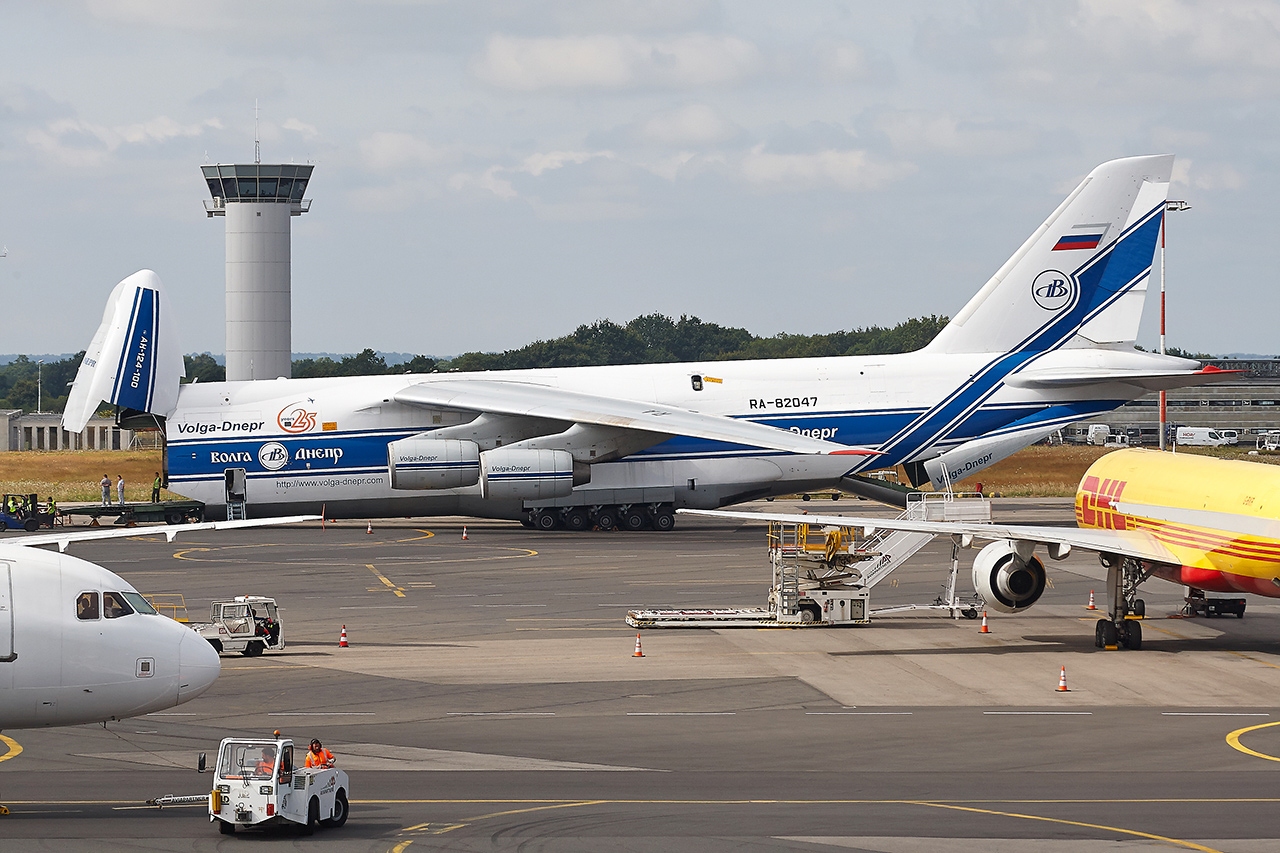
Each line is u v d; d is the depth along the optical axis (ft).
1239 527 258.57
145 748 196.95
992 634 301.63
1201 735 203.82
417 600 352.49
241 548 471.21
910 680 249.34
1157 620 321.73
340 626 312.71
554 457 504.02
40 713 174.81
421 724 213.05
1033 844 143.54
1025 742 199.11
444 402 503.20
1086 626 312.50
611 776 178.09
